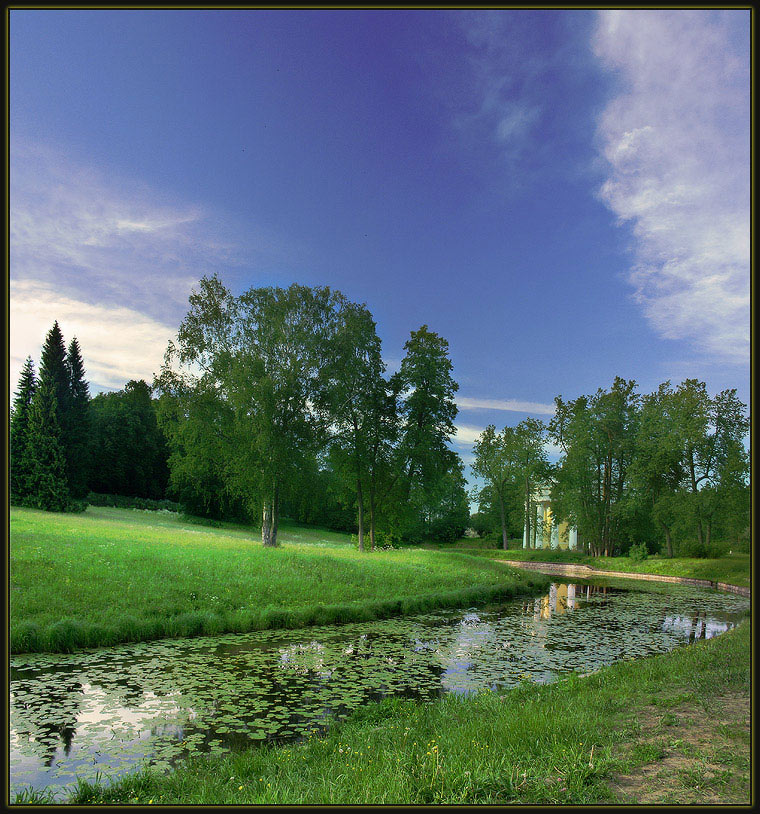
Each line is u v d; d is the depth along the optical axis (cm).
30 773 684
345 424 3859
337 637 1561
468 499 7944
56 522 3100
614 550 5547
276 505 3334
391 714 880
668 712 676
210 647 1372
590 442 5453
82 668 1149
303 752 679
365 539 4616
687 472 4659
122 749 764
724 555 4388
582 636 1745
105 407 6712
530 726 625
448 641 1573
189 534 3581
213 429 3334
